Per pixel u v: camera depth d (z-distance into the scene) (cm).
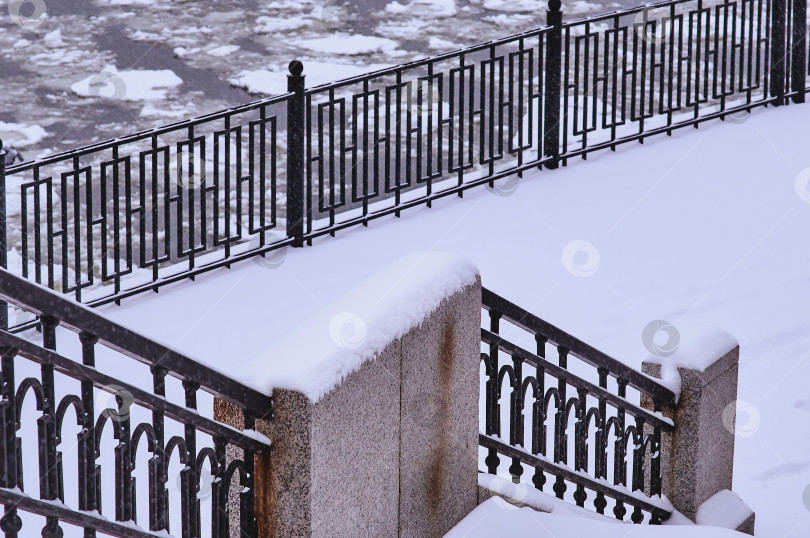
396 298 440
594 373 773
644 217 984
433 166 1195
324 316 432
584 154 1095
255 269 888
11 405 336
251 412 390
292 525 402
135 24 1805
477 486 497
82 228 1043
